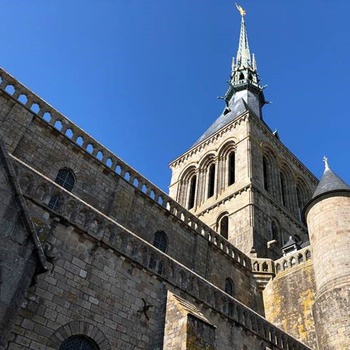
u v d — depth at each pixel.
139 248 18.77
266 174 48.50
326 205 28.81
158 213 28.30
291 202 49.19
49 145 23.67
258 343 21.69
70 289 15.31
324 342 22.95
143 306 17.39
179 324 16.30
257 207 40.47
